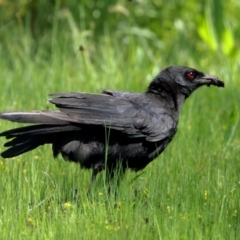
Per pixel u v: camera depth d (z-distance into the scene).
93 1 21.53
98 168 11.41
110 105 11.33
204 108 16.22
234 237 9.68
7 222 9.76
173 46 21.36
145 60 19.81
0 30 20.77
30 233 9.57
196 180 11.45
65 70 17.73
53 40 18.50
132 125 11.38
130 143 11.48
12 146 10.95
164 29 22.34
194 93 16.84
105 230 9.57
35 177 11.16
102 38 21.00
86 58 18.53
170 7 22.47
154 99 11.95
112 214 10.13
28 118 10.66
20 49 19.81
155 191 10.93
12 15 21.30
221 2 21.19
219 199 10.74
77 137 11.16
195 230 9.64
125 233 9.46
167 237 9.50
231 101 16.64
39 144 11.10
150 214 10.11
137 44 21.47
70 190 11.12
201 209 10.49
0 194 10.74
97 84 17.58
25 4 21.27
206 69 20.34
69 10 21.34
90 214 10.12
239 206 10.59
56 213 10.09
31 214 10.25
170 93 12.16
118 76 18.39
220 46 20.56
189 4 22.53
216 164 12.59
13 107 15.18
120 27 21.50
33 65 18.53
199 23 21.62
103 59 19.72
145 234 9.57
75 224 9.74
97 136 11.23
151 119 11.59
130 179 11.77
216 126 15.01
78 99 11.12
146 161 11.82
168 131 11.73
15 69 18.52
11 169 11.65
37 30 21.12
